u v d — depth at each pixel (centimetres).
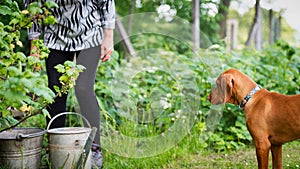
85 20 290
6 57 241
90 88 299
